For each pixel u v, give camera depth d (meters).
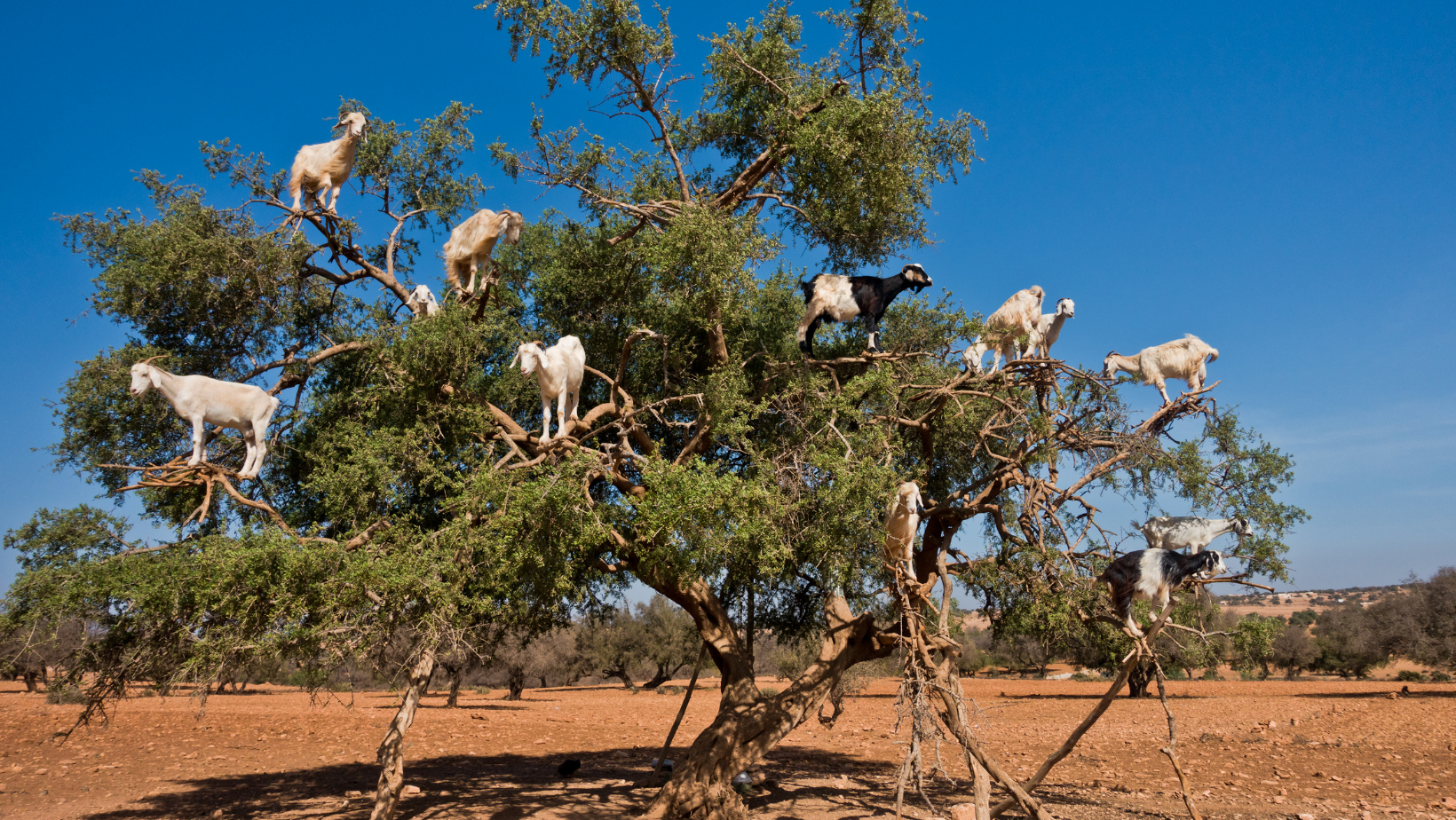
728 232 9.95
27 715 26.44
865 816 11.36
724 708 11.20
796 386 10.95
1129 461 10.48
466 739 22.84
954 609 13.08
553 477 8.05
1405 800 12.90
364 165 12.66
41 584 7.30
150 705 33.28
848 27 11.77
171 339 11.16
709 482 7.87
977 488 13.10
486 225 10.49
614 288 13.02
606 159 12.73
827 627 12.02
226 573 7.04
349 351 11.48
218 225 10.56
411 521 10.23
